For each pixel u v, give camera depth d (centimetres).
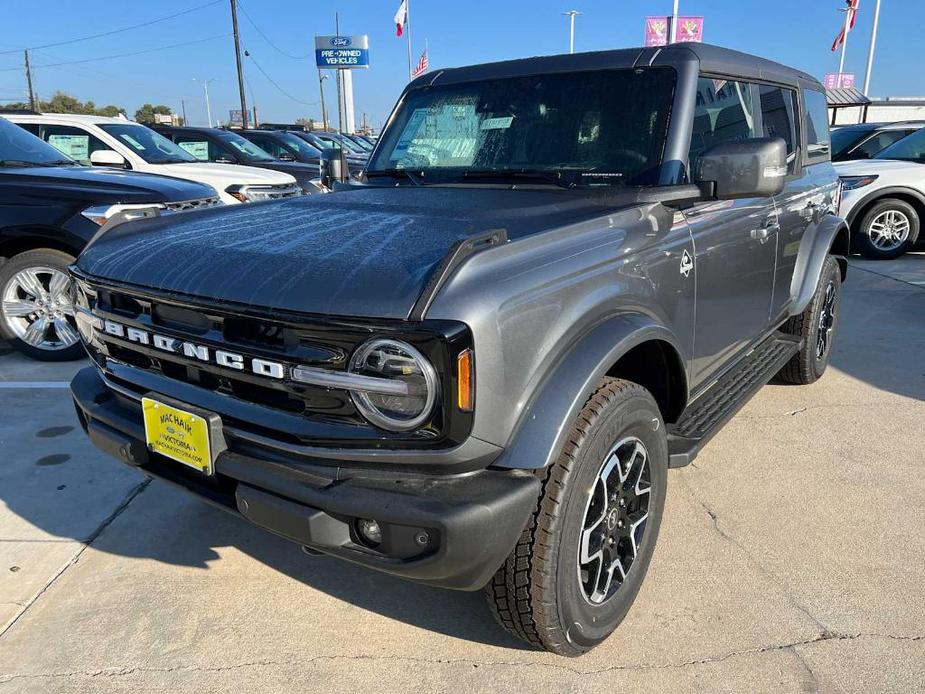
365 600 270
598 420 212
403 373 178
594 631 231
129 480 358
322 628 254
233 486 216
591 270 220
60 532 312
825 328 490
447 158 334
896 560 287
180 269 220
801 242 414
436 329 173
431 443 181
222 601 268
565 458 207
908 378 500
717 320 311
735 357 351
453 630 253
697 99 296
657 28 2236
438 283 180
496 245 198
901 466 369
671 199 263
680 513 325
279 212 276
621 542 248
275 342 193
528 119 318
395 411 182
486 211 252
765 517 321
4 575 281
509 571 210
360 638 249
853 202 941
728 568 283
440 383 176
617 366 268
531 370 196
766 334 389
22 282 526
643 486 250
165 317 220
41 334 534
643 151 286
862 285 800
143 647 243
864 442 398
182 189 572
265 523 200
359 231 231
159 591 273
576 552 214
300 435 192
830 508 328
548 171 303
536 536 206
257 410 203
